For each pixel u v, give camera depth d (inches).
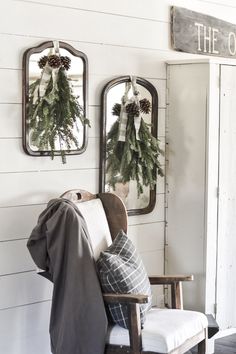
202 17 149.6
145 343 102.0
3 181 116.4
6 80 115.0
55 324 108.3
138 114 133.3
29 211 120.7
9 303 118.8
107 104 132.1
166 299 148.1
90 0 127.8
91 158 131.0
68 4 124.0
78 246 106.4
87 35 128.1
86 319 103.9
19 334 120.8
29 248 110.5
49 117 117.0
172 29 143.9
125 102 133.9
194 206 141.0
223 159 140.2
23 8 116.6
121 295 102.5
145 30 139.1
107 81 132.6
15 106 116.6
